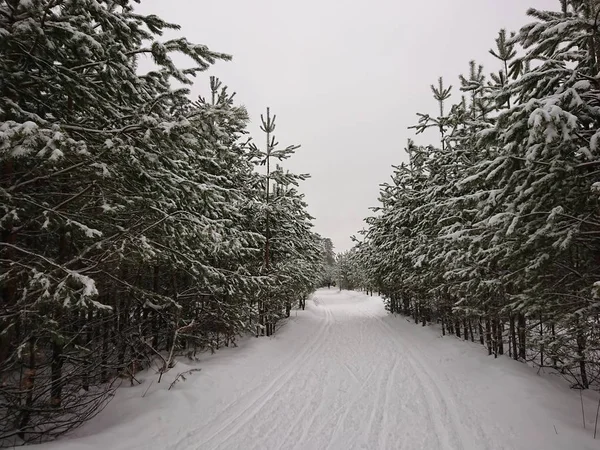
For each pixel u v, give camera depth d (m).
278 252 14.70
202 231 6.02
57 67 4.40
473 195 6.65
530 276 5.90
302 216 17.77
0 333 3.85
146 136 4.36
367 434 5.22
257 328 12.98
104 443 4.53
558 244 5.07
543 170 5.13
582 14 5.18
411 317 19.47
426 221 12.81
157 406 5.84
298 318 19.73
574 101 4.53
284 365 9.79
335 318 22.58
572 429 4.85
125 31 4.61
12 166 4.52
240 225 11.71
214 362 8.93
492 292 8.49
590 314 5.30
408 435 5.14
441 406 6.23
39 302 3.61
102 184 4.96
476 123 8.39
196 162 7.17
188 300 9.27
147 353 8.12
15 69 4.34
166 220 5.85
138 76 5.11
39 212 4.75
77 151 3.81
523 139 5.18
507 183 5.89
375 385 7.72
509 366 7.68
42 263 4.47
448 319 13.38
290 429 5.44
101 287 6.25
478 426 5.29
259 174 13.74
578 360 5.66
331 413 6.09
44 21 3.87
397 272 17.28
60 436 4.85
